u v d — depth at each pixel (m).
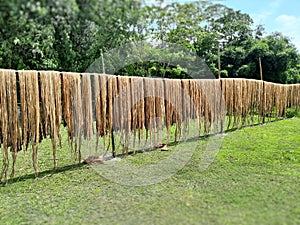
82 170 3.57
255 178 3.03
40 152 4.53
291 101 8.61
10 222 2.22
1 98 2.80
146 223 2.08
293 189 2.63
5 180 3.12
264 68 13.11
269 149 4.44
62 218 2.27
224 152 4.26
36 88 3.00
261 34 14.55
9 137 2.92
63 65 4.55
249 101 6.46
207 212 2.18
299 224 1.87
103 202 2.57
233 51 13.09
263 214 2.06
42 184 3.11
